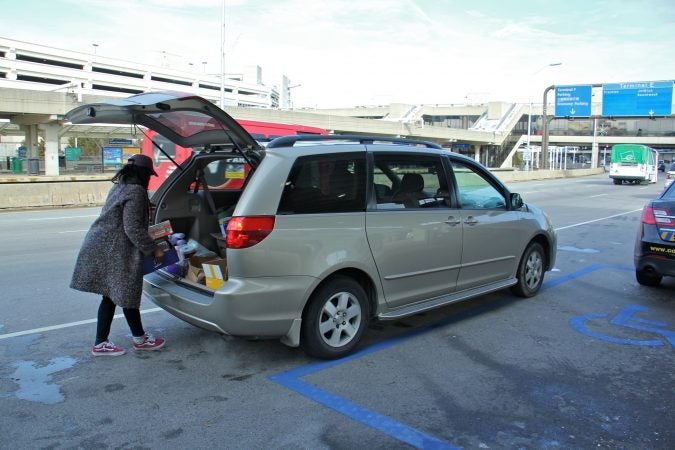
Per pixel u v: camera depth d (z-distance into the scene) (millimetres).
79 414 3490
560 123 99562
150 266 4359
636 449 3115
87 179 20438
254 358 4449
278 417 3465
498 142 82312
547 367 4312
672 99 40000
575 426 3369
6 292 6492
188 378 4062
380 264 4512
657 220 6422
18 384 3939
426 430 3311
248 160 4184
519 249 6020
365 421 3418
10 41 80500
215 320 3932
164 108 3848
